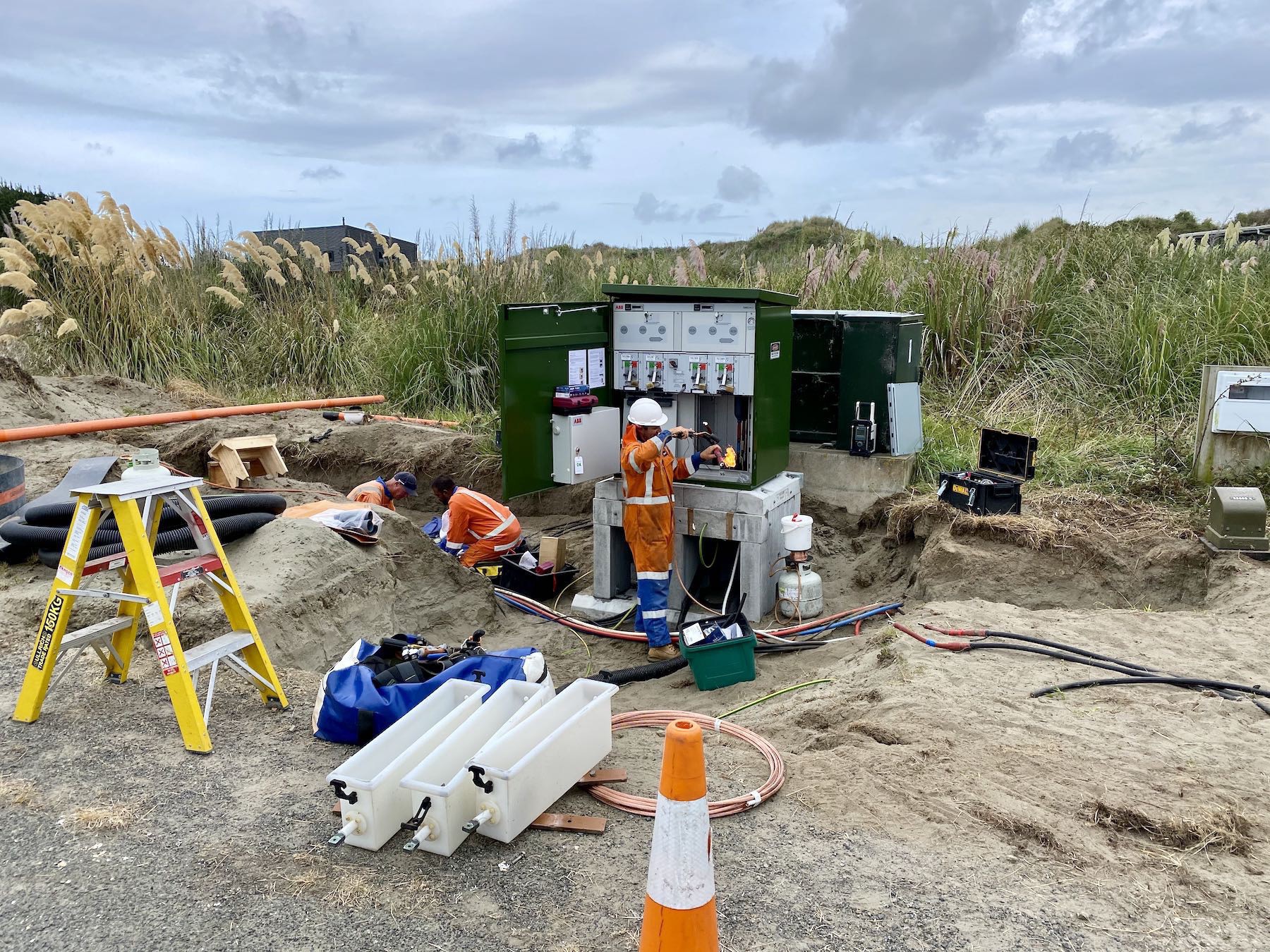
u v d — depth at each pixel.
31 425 10.53
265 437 10.23
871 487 9.23
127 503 4.32
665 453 7.05
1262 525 6.92
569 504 11.15
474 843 3.63
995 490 7.76
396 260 17.17
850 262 12.64
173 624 4.38
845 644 6.79
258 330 14.95
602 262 15.71
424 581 7.84
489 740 4.00
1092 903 3.21
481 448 11.47
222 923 3.15
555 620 8.10
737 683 6.35
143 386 13.33
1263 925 3.09
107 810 3.83
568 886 3.35
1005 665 5.32
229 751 4.39
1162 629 5.86
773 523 7.77
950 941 3.02
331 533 7.08
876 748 4.34
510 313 7.05
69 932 3.11
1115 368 10.97
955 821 3.72
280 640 6.00
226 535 6.74
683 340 7.66
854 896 3.26
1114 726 4.49
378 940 3.06
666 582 7.10
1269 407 7.92
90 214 14.01
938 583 7.49
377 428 12.05
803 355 9.58
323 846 3.60
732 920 3.13
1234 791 3.86
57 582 4.52
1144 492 8.37
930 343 11.76
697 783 2.76
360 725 4.35
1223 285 10.62
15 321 12.54
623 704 6.28
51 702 4.81
